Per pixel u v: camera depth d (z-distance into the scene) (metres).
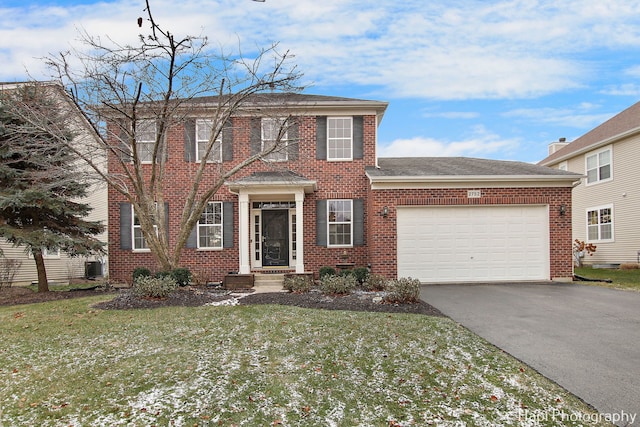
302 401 4.40
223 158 14.50
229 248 14.44
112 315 8.12
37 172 11.12
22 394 4.60
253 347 6.06
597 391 4.49
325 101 14.51
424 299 9.86
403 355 5.71
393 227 13.17
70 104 9.94
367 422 3.98
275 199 14.59
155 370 5.21
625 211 18.41
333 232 14.57
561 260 13.20
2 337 6.69
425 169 14.30
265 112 13.12
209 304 9.23
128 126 10.77
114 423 3.98
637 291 10.91
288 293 10.80
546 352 5.77
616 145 18.95
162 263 11.43
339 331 6.84
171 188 14.44
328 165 14.62
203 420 4.02
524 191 13.24
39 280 11.80
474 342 6.25
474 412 4.15
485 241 13.25
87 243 11.89
